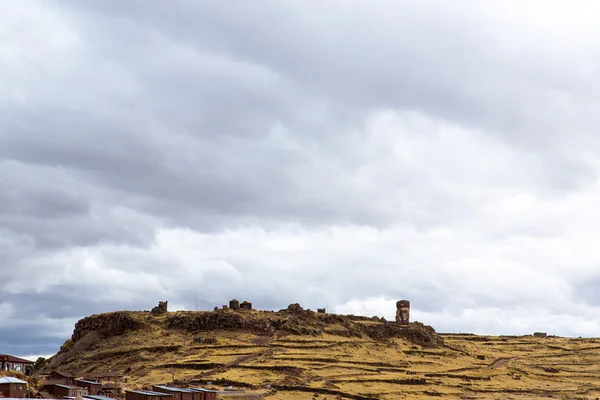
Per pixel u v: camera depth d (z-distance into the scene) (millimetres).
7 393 185500
